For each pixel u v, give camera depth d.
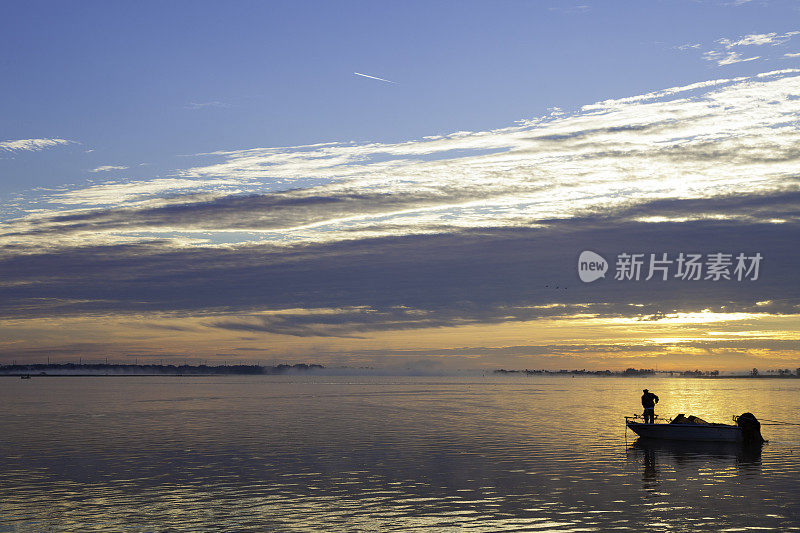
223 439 52.28
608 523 25.34
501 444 48.16
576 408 93.81
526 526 24.98
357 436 54.12
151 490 31.44
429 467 37.66
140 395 148.50
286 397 135.38
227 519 26.11
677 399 130.88
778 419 73.75
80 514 26.95
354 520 25.91
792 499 29.14
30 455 43.09
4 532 24.53
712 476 34.75
